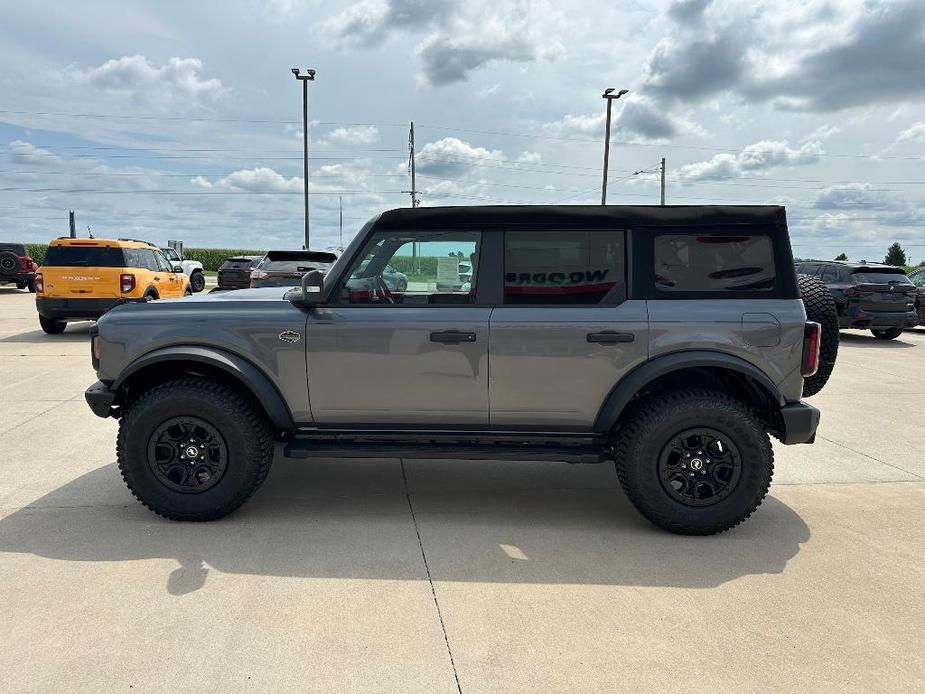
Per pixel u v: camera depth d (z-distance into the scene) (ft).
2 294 73.51
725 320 11.60
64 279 35.63
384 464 16.01
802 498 14.01
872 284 40.78
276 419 12.09
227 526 12.00
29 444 16.96
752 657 8.16
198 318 12.21
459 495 13.92
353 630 8.61
